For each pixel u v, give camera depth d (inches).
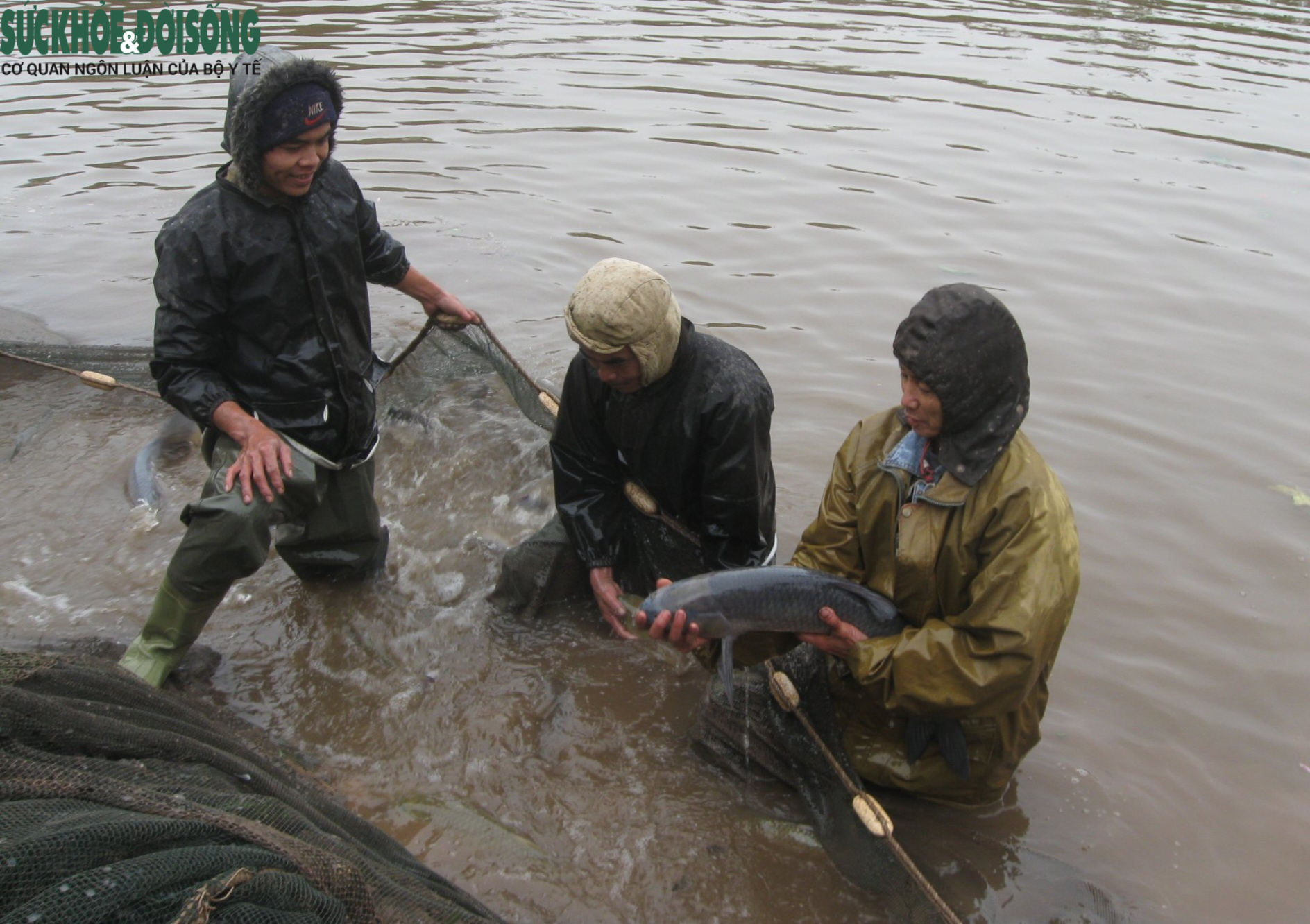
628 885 135.5
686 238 326.3
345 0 584.4
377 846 118.7
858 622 130.6
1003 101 446.9
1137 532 203.6
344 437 172.9
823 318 282.7
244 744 134.1
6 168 372.2
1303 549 199.2
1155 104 444.5
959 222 337.1
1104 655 175.2
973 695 123.4
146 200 351.3
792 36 540.7
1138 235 329.4
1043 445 230.7
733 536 162.4
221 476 155.5
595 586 172.4
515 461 224.4
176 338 154.3
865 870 133.0
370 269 185.3
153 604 181.2
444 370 232.2
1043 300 291.0
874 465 135.3
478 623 182.7
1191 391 250.1
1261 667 172.7
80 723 97.3
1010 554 121.0
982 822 144.0
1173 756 156.3
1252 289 298.2
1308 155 391.9
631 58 495.8
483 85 456.8
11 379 257.6
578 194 356.5
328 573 191.2
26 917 66.5
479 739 158.4
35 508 211.2
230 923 71.7
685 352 150.6
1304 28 564.1
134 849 75.5
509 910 131.3
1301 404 245.8
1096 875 137.1
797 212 344.5
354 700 165.6
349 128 405.4
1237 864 139.6
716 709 151.3
